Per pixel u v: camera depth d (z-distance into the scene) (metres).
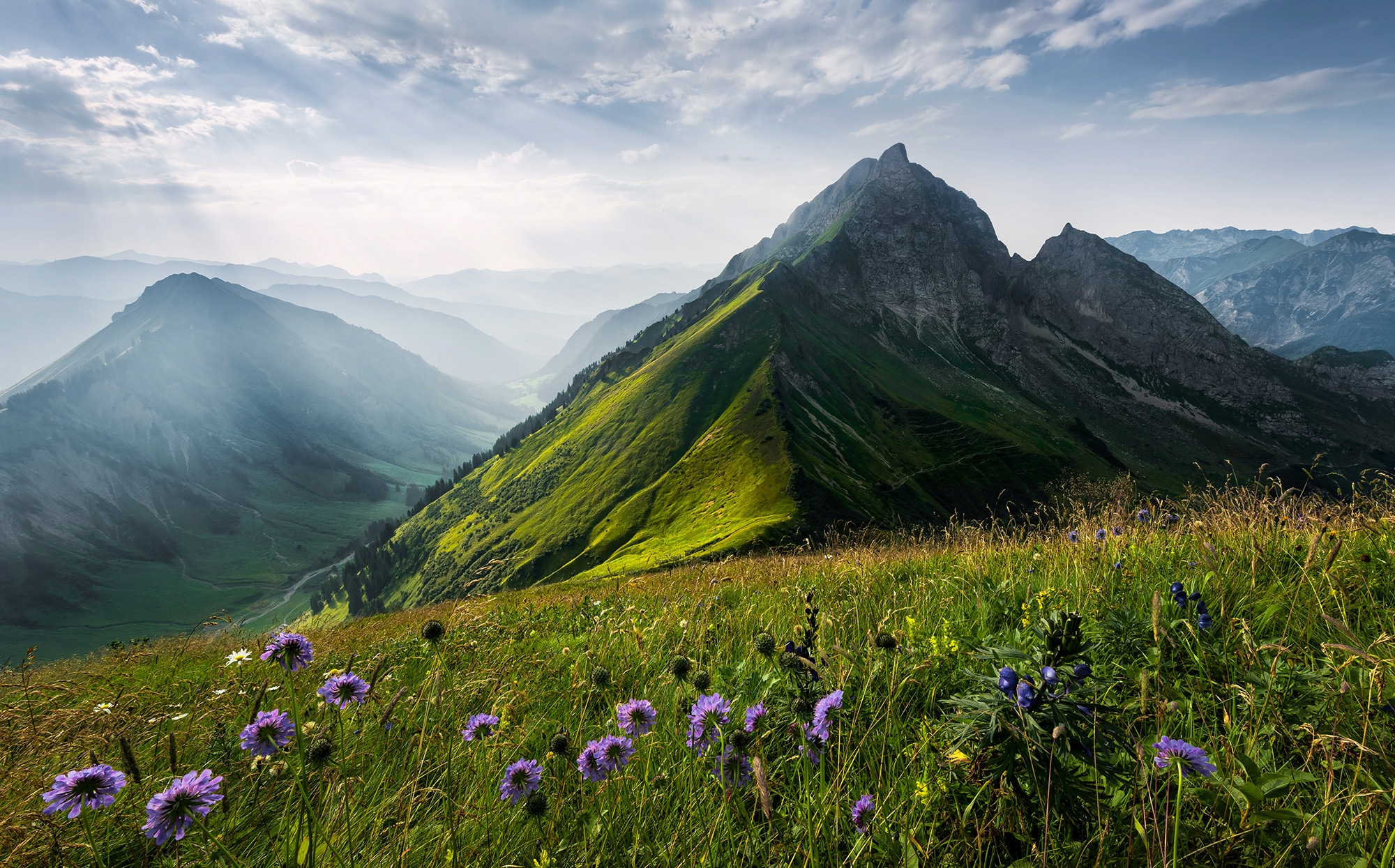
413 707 4.19
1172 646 3.62
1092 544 6.27
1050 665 2.87
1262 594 4.41
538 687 5.01
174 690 6.00
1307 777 2.34
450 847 2.71
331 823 2.67
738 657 5.17
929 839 2.53
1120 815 2.54
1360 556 4.55
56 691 4.77
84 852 2.78
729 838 2.73
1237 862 2.34
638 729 3.02
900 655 4.04
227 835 2.92
